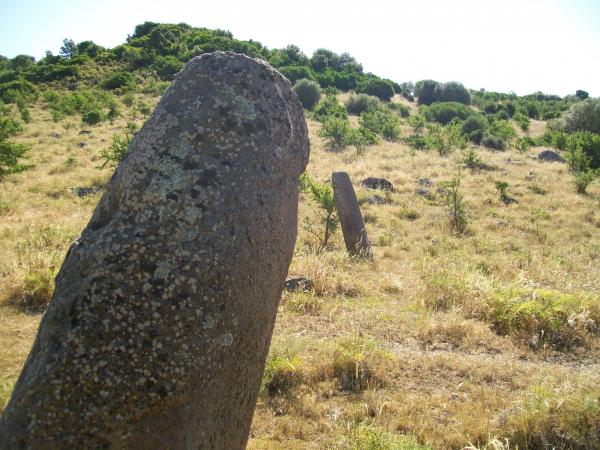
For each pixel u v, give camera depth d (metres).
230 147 2.32
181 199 2.16
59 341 1.93
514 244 11.38
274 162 2.46
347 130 25.20
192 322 2.04
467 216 13.46
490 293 7.23
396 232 12.29
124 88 41.56
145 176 2.19
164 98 2.37
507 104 52.53
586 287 8.25
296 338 5.79
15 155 13.43
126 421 1.90
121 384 1.91
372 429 3.97
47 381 1.88
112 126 27.03
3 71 58.12
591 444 3.87
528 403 4.25
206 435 2.13
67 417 1.85
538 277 8.67
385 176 17.83
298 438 4.05
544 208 14.77
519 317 6.57
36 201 12.56
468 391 4.89
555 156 23.45
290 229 2.58
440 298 7.43
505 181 17.75
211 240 2.15
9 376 4.79
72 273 2.05
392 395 4.74
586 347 6.20
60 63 51.22
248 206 2.29
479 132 30.69
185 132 2.28
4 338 5.70
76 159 17.86
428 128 35.22
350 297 7.75
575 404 4.12
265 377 4.77
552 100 64.56
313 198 12.12
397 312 7.07
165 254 2.07
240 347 2.25
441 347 5.99
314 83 43.75
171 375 1.97
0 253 8.05
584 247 11.25
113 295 1.98
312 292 7.56
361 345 5.55
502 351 6.00
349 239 10.47
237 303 2.20
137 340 1.95
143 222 2.11
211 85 2.38
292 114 2.70
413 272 9.04
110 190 2.26
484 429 4.05
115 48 54.94
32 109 34.53
